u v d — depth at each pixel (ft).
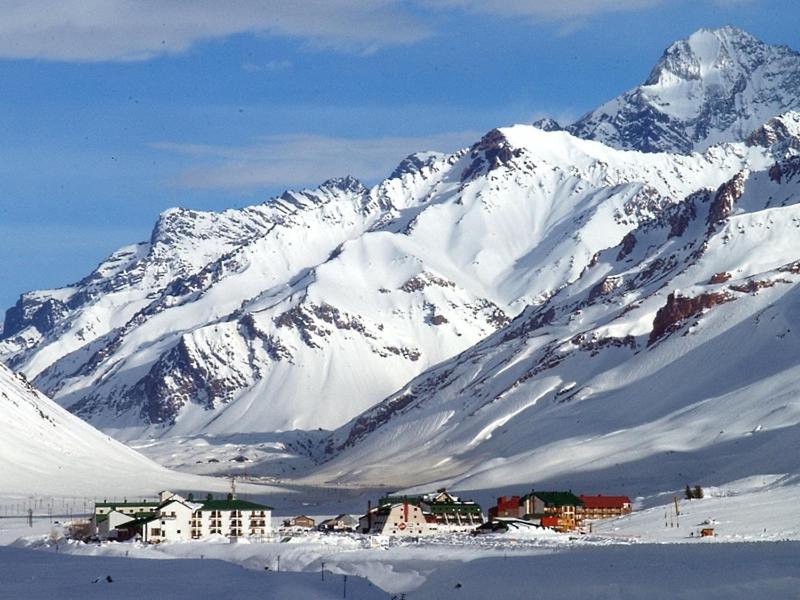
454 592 633.20
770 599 556.51
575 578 627.87
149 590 561.43
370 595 580.71
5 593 552.82
